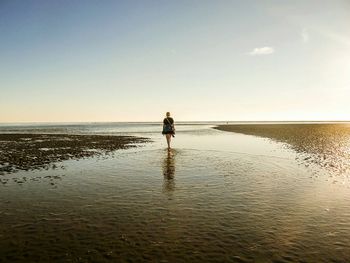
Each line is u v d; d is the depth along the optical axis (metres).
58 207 9.88
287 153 24.14
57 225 8.19
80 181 13.98
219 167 17.47
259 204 9.99
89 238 7.26
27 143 38.19
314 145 30.67
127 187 12.65
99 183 13.50
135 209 9.57
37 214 9.17
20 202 10.52
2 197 11.22
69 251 6.55
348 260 6.11
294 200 10.47
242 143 34.44
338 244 6.87
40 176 15.34
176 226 8.02
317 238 7.21
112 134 64.12
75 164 19.33
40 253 6.46
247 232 7.58
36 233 7.60
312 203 10.10
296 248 6.66
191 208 9.62
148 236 7.36
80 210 9.53
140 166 18.14
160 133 69.44
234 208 9.59
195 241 7.04
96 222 8.39
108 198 10.93
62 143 37.75
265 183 13.17
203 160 20.36
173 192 11.70
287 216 8.80
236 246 6.77
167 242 7.00
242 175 15.03
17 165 19.09
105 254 6.40
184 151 26.14
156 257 6.25
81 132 77.88
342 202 10.20
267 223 8.23
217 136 48.97
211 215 8.91
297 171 16.08
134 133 69.38
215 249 6.61
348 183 13.14
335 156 22.00
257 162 19.33
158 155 23.50
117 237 7.31
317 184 12.94
